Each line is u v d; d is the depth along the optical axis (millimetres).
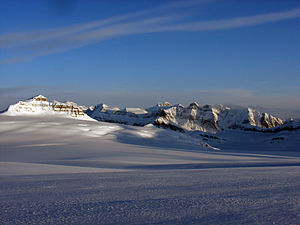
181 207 8117
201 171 19734
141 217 7074
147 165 31188
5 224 6605
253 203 8602
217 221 6691
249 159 46844
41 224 6562
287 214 7293
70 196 9984
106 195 10156
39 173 19234
